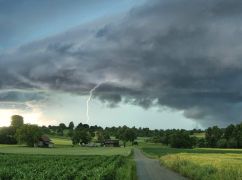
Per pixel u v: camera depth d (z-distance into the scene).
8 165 53.53
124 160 78.69
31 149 151.88
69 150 150.75
